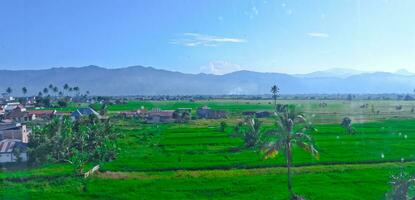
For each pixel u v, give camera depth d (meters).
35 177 81.44
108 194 68.75
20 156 104.25
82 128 125.44
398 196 54.78
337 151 107.75
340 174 81.12
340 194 66.81
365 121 195.25
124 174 85.50
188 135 149.88
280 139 70.19
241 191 69.56
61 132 112.44
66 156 106.75
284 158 96.94
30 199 66.81
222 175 82.19
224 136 146.00
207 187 72.06
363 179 76.75
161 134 154.12
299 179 77.12
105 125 136.38
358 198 64.62
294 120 71.69
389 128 162.62
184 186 73.06
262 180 76.56
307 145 70.44
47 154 104.06
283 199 65.00
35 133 111.00
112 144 116.94
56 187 74.81
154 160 99.06
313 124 181.38
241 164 92.19
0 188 74.00
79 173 84.25
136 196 67.31
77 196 68.31
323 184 73.38
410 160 95.62
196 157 102.44
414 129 159.00
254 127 121.56
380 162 94.56
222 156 103.19
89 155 103.19
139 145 126.69
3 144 110.12
